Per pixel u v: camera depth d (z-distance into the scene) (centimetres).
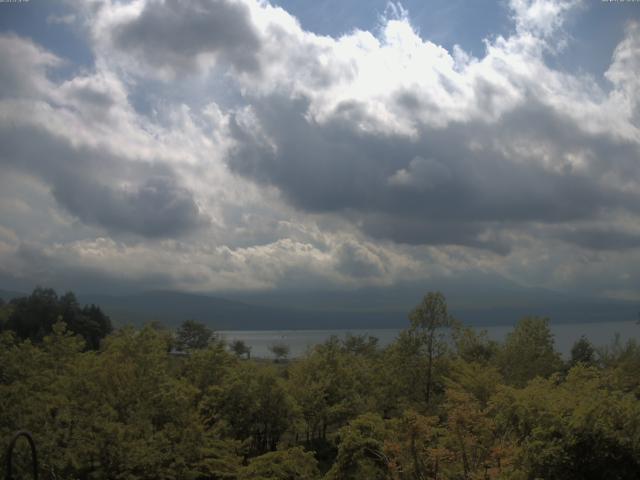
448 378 2888
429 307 3209
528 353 3494
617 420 1507
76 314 7125
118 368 2294
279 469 2056
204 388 2948
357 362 4178
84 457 1672
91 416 1827
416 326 3198
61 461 1594
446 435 1659
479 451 1571
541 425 1548
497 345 3831
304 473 2086
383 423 1995
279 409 2956
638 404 1559
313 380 3625
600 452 1449
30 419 1727
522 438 1616
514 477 1456
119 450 1727
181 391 2347
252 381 2905
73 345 2836
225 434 2673
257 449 3073
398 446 1605
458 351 3650
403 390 3141
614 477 1434
